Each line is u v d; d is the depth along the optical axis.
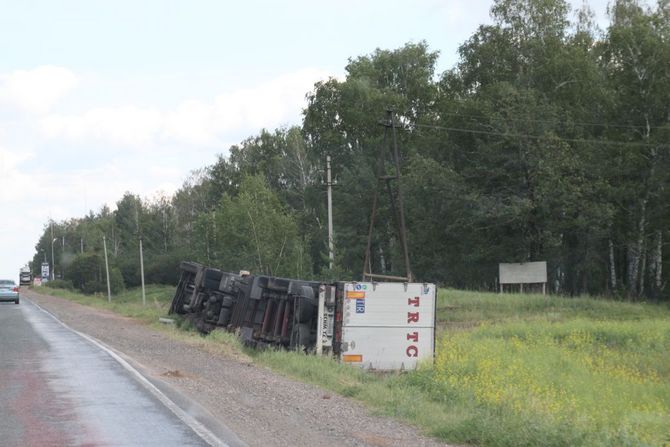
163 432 9.99
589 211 49.31
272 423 11.04
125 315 42.62
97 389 13.62
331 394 14.69
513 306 40.25
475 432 10.56
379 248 72.44
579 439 10.09
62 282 105.12
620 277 59.66
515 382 17.41
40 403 12.12
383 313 21.11
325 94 73.50
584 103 57.84
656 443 10.50
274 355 20.52
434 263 60.59
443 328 33.12
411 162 60.03
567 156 50.97
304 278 46.62
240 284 27.05
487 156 53.84
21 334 26.52
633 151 51.16
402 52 75.19
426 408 12.87
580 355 24.25
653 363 24.16
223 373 16.94
